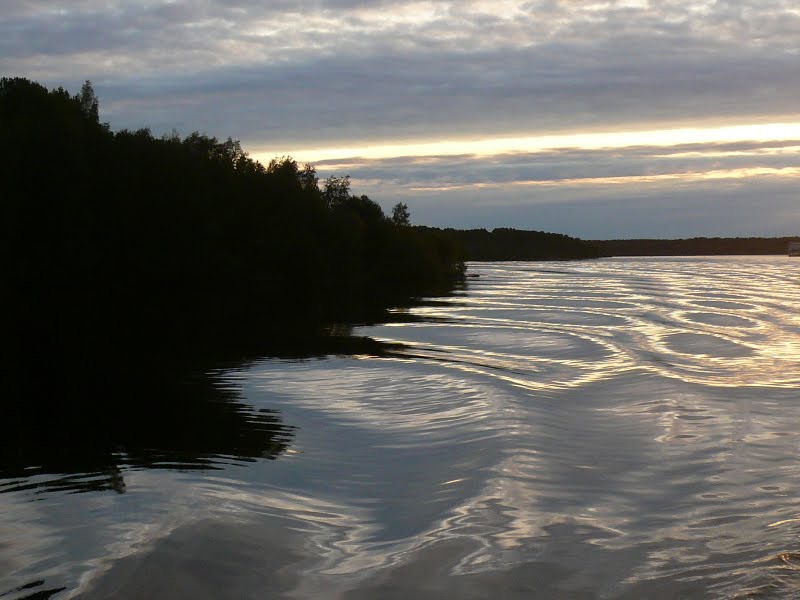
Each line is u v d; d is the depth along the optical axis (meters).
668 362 32.84
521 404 23.50
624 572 11.31
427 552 12.09
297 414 22.70
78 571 11.24
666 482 15.55
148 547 12.03
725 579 11.02
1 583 10.86
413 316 57.88
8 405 24.55
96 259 56.56
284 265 76.81
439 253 126.69
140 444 19.19
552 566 11.53
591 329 46.75
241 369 31.98
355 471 16.62
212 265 66.12
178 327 50.75
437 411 22.72
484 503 14.30
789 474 16.03
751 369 30.92
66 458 17.73
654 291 88.38
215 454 18.16
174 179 63.38
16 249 53.47
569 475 16.03
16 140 55.00
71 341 42.97
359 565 11.62
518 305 68.06
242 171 77.75
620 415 22.09
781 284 105.69
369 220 104.25
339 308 66.50
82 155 56.91
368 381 28.31
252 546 12.22
